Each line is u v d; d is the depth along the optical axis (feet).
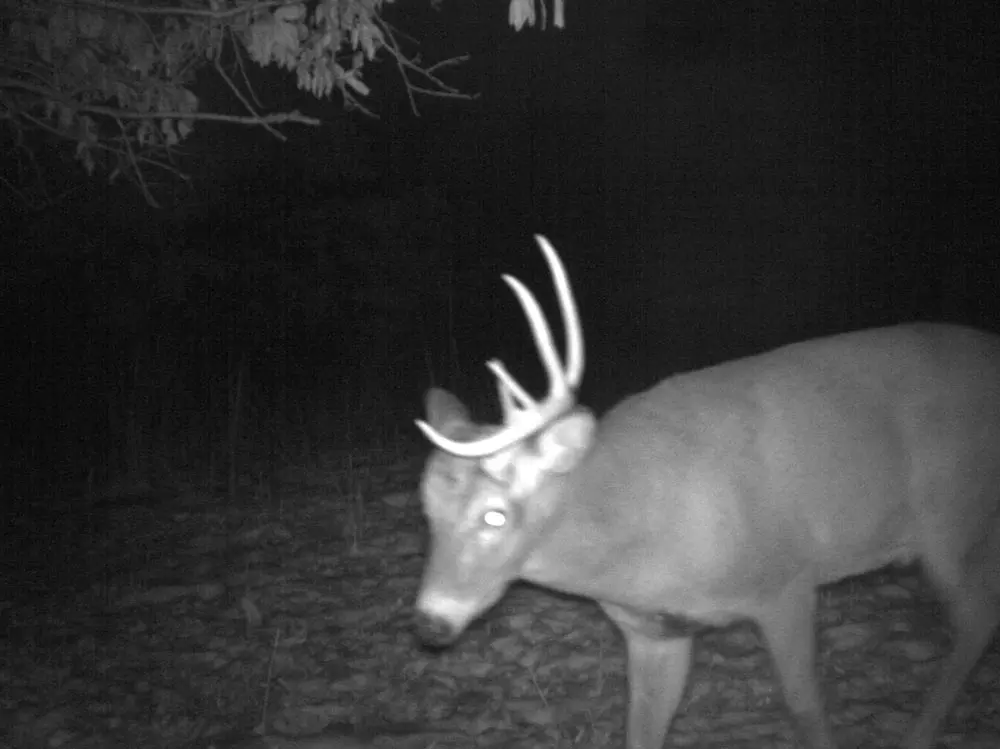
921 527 6.99
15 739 7.71
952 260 27.14
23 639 9.64
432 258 20.67
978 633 6.93
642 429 6.28
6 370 19.63
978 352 7.11
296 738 7.31
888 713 7.12
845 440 6.64
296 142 18.08
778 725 7.13
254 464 15.24
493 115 27.30
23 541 12.87
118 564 11.60
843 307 24.29
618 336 23.07
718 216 31.30
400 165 21.01
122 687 8.49
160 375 18.74
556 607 9.25
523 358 21.11
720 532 6.15
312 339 20.72
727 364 6.91
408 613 9.43
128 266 17.83
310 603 9.89
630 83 32.42
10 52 6.33
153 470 15.42
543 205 28.89
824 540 6.63
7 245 16.70
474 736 7.23
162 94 6.61
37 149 8.50
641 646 6.59
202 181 17.06
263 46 6.36
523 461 5.57
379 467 14.44
